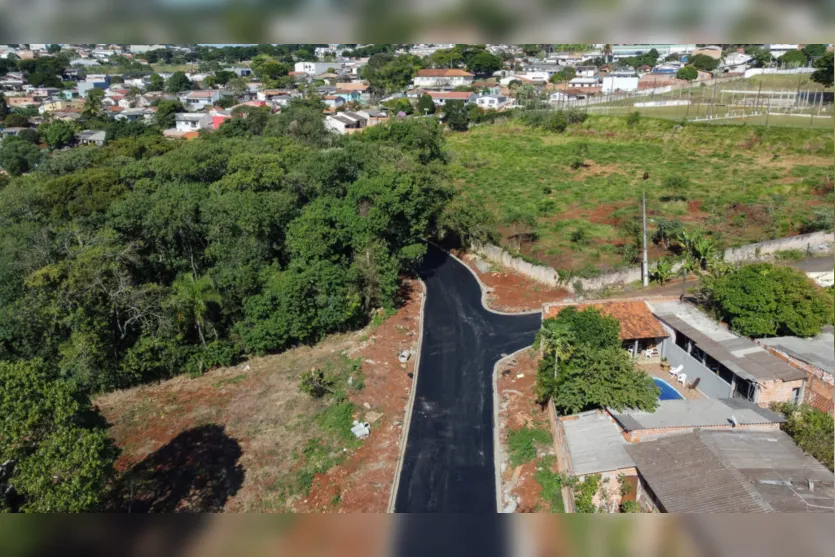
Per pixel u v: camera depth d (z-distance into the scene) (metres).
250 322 22.94
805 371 16.95
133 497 15.64
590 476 14.10
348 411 19.06
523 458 16.75
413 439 18.02
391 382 20.89
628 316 21.12
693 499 12.48
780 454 13.75
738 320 19.83
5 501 10.91
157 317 21.70
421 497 15.62
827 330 19.27
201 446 17.77
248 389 20.75
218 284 23.34
